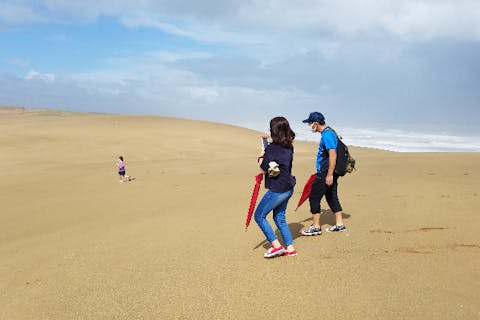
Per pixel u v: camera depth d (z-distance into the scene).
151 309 3.85
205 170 16.72
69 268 5.18
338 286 4.08
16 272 5.29
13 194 13.55
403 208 6.89
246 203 8.53
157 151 27.25
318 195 5.62
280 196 4.73
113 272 4.85
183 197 10.51
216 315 3.68
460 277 4.16
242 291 4.09
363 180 10.31
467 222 5.90
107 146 27.94
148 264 5.00
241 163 18.86
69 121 39.03
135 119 40.12
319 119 5.56
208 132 34.66
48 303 4.17
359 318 3.50
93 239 6.54
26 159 23.59
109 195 12.34
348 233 5.70
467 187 8.57
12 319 3.92
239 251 5.22
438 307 3.61
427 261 4.59
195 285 4.28
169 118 41.12
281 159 4.69
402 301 3.73
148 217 8.22
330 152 5.42
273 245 4.86
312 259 4.79
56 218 9.48
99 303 4.05
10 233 8.32
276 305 3.79
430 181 9.55
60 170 19.58
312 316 3.57
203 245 5.57
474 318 3.42
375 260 4.68
